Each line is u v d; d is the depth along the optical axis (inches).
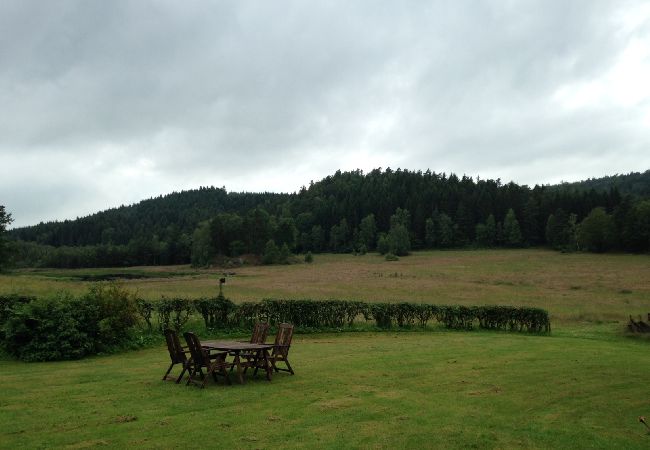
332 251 6245.1
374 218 6599.4
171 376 460.8
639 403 375.6
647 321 946.7
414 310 938.7
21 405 351.3
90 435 284.8
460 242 5639.8
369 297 1624.0
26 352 565.9
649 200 4562.0
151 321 784.3
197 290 1823.3
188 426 302.5
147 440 276.8
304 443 274.4
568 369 504.4
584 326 1005.8
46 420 313.6
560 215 5004.9
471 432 298.8
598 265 3208.7
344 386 418.3
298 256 5521.7
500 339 789.9
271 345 449.7
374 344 711.7
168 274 3671.3
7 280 1576.0
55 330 581.9
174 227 6314.0
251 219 5315.0
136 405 352.8
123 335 653.9
